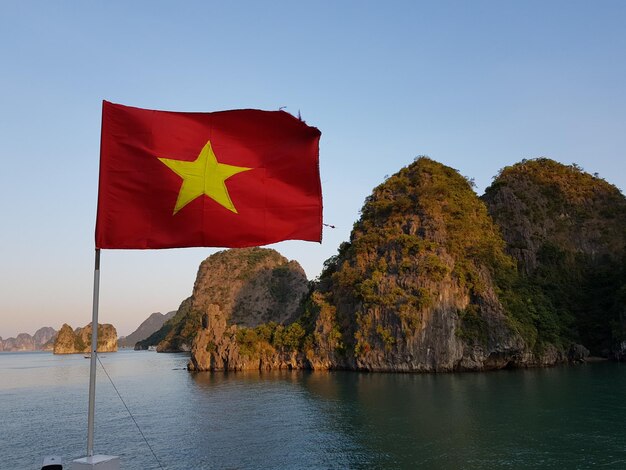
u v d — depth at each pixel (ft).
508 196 483.51
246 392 238.07
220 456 120.57
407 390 225.35
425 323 329.72
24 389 296.71
